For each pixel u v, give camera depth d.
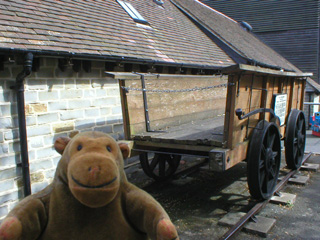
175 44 8.55
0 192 4.45
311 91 15.86
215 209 4.92
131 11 8.72
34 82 4.86
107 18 7.20
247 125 4.39
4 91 4.46
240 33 16.56
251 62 11.28
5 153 4.49
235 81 3.83
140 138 4.37
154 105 4.90
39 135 4.96
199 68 7.91
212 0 20.48
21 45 4.33
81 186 1.63
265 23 19.20
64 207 1.83
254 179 4.41
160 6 11.40
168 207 5.04
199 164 7.39
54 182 1.93
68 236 1.84
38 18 5.36
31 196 1.89
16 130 4.61
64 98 5.33
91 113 5.84
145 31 7.97
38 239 1.87
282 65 15.43
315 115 12.95
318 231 4.14
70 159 1.78
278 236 3.99
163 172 6.17
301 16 18.22
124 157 2.14
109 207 1.89
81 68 5.55
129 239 1.95
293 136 6.12
